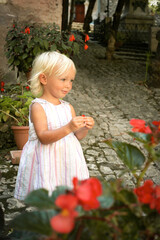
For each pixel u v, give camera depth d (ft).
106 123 15.46
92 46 45.68
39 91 5.40
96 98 20.56
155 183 9.43
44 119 5.20
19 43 13.42
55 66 5.03
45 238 1.86
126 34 45.83
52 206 1.87
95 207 1.74
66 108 5.63
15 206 7.74
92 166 10.62
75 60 34.60
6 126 11.77
